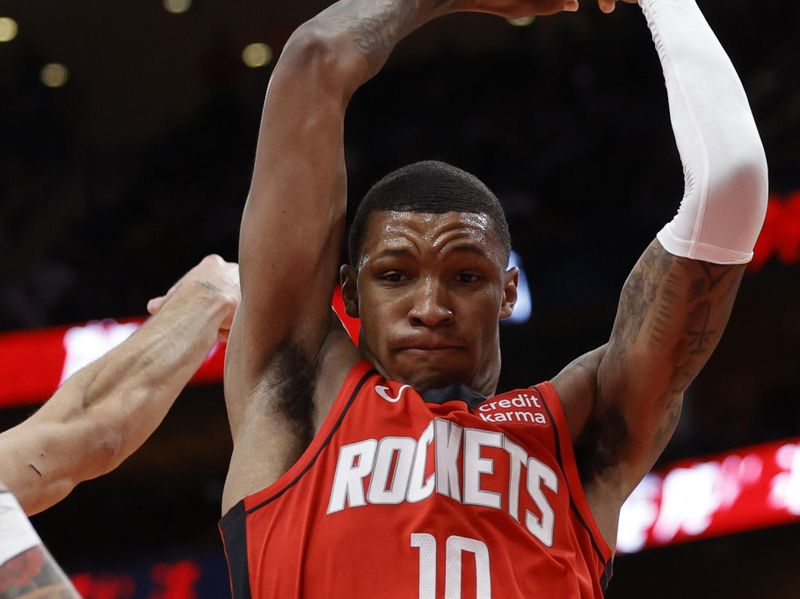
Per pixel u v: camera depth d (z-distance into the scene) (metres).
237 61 27.27
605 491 4.87
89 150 26.00
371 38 5.04
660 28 4.93
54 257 23.47
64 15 27.80
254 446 4.72
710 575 20.23
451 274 4.77
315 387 4.83
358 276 4.91
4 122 25.73
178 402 21.06
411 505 4.39
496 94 24.48
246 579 4.38
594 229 20.28
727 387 22.73
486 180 23.12
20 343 19.70
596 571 4.61
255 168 4.94
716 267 4.61
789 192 19.23
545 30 26.03
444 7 5.39
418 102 24.67
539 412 4.79
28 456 5.12
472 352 4.79
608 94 23.89
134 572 18.72
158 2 27.80
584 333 20.08
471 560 4.29
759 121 21.98
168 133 25.45
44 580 2.95
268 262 4.80
